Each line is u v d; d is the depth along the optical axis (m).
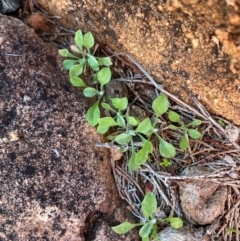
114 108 0.29
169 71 0.27
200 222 0.29
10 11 0.30
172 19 0.25
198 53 0.26
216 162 0.29
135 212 0.29
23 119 0.27
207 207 0.29
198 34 0.25
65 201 0.27
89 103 0.28
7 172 0.27
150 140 0.29
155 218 0.29
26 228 0.27
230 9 0.22
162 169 0.29
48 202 0.27
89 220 0.28
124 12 0.26
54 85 0.28
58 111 0.27
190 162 0.29
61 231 0.28
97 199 0.28
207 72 0.26
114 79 0.29
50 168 0.27
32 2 0.31
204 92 0.27
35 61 0.28
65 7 0.29
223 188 0.29
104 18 0.28
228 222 0.29
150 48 0.27
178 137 0.29
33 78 0.27
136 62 0.29
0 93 0.27
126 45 0.28
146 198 0.28
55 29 0.30
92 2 0.27
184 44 0.26
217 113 0.28
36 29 0.30
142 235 0.28
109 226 0.28
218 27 0.24
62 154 0.27
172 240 0.28
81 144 0.28
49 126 0.27
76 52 0.29
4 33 0.28
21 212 0.27
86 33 0.29
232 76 0.25
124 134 0.28
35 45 0.28
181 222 0.28
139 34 0.27
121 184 0.29
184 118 0.29
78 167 0.28
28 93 0.27
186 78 0.27
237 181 0.29
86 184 0.28
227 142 0.29
